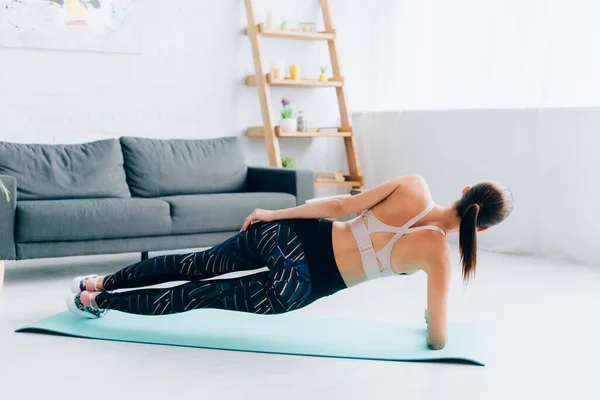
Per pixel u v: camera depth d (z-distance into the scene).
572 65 4.73
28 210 3.67
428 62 5.75
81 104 4.91
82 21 4.84
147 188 4.57
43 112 4.78
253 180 4.97
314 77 6.05
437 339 2.60
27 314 3.17
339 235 2.65
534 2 4.93
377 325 2.98
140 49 5.09
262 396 2.17
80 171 4.30
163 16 5.21
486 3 5.28
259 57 5.44
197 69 5.40
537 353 2.66
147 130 5.21
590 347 2.76
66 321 2.98
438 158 5.50
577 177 4.65
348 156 5.98
